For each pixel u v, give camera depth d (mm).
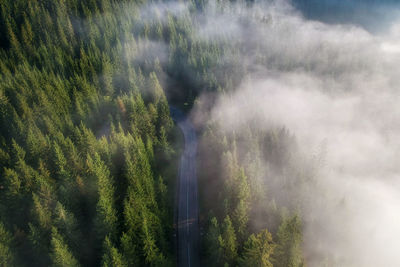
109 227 41938
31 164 54188
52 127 66188
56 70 97938
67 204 44688
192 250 54281
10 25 112000
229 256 43625
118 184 53500
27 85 80188
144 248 41562
